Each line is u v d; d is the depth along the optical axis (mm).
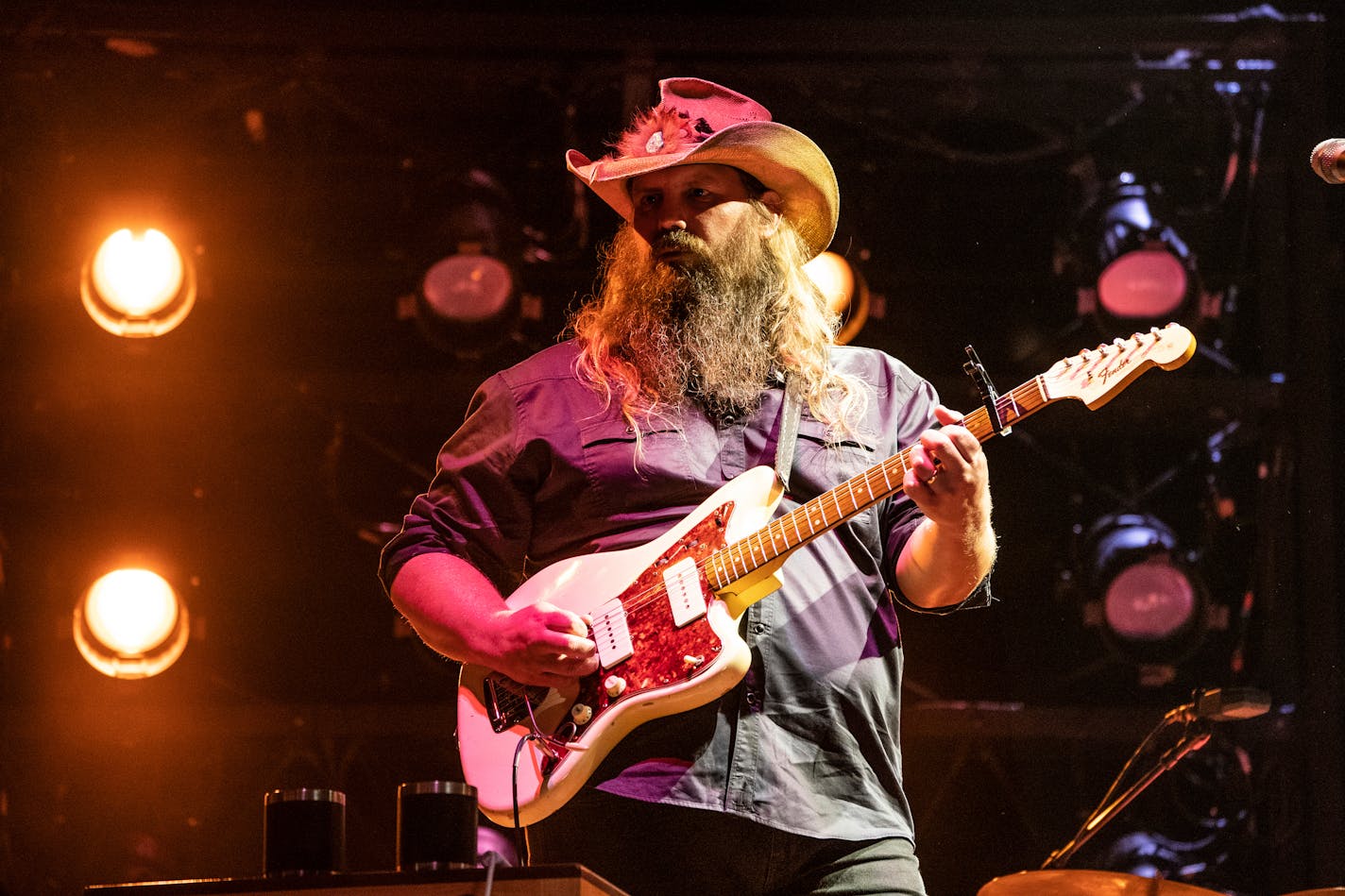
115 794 6535
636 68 6789
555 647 3588
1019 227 6941
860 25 6695
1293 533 6512
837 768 3596
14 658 6641
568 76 6832
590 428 3939
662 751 3594
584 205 6910
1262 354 6641
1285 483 6555
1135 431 6738
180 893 3176
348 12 6727
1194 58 6695
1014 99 6832
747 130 4031
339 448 6875
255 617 6773
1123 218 6797
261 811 6547
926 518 3832
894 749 3715
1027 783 6574
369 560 6848
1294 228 6656
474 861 3287
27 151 6832
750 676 3635
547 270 6910
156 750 6574
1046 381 3676
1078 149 6871
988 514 3633
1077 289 6855
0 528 6715
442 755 6594
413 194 6961
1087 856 6473
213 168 6930
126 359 6727
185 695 6684
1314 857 6230
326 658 6766
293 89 6887
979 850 6535
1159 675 6578
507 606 3799
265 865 3311
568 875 3062
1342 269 6684
